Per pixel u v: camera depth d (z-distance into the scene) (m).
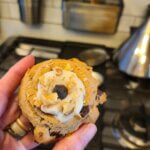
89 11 0.31
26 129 0.16
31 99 0.14
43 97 0.14
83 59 0.31
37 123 0.14
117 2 0.31
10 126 0.16
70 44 0.35
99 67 0.31
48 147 0.20
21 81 0.16
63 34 0.35
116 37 0.34
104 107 0.25
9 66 0.30
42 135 0.14
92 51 0.33
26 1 0.31
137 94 0.28
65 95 0.14
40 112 0.14
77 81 0.15
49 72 0.15
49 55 0.32
